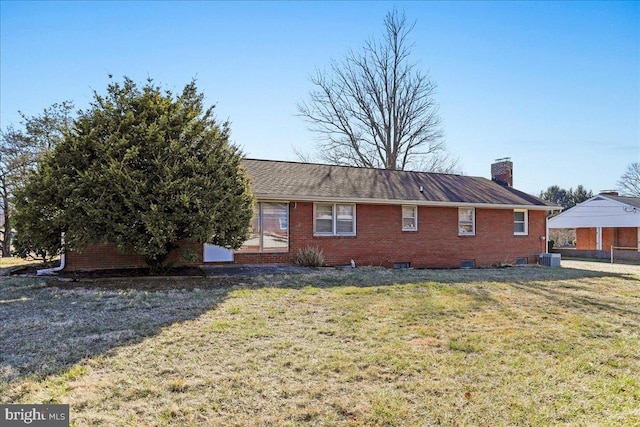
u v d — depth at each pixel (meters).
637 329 6.21
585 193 51.72
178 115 9.98
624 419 3.37
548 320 6.59
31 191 9.20
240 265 12.57
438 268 15.24
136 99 9.85
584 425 3.27
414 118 26.58
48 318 6.12
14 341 5.00
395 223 15.08
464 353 4.92
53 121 20.38
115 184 8.91
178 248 10.95
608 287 10.20
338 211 14.27
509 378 4.20
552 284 10.45
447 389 3.90
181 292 8.29
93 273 10.64
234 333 5.48
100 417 3.20
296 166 16.42
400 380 4.07
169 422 3.17
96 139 9.40
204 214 9.38
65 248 9.81
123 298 7.62
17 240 12.18
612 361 4.79
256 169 15.08
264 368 4.29
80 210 8.96
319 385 3.90
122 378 3.94
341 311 6.88
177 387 3.77
